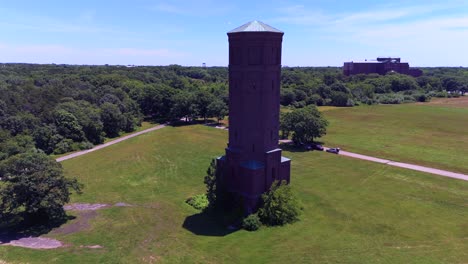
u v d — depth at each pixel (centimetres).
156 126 12662
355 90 19550
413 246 3947
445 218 4731
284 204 4603
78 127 9344
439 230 4362
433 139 9994
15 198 4469
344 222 4625
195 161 7844
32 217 4659
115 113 10944
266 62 4656
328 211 4994
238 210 4744
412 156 8062
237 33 4609
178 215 4925
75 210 5125
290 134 10438
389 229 4400
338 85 18925
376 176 6594
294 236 4222
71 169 7262
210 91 15725
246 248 3934
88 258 3719
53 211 4666
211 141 9944
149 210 5112
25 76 18138
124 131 11575
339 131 11175
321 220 4694
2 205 4491
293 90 17438
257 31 4519
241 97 4750
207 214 4941
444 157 7975
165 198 5606
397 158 7900
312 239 4138
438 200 5384
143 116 13762
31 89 11400
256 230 4406
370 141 9719
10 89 11150
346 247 3931
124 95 13762
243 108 4762
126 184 6325
